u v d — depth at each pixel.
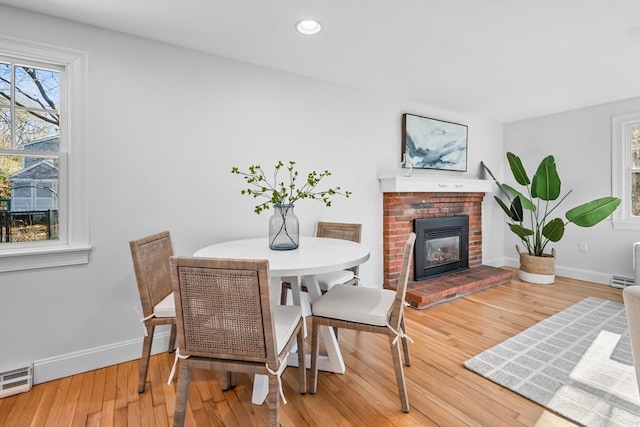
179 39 2.18
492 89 3.23
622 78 2.94
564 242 4.17
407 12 1.88
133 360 2.14
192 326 1.25
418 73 2.82
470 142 4.25
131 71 2.11
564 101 3.65
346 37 2.17
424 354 2.18
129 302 2.14
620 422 1.52
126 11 1.85
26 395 1.75
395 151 3.50
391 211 3.38
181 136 2.29
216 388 1.82
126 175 2.11
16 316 1.82
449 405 1.66
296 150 2.82
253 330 1.21
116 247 2.09
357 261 1.70
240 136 2.54
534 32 2.11
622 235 3.68
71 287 1.96
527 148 4.43
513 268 4.61
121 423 1.54
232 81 2.50
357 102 3.20
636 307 1.00
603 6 1.82
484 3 1.80
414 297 3.06
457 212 4.05
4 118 1.85
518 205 4.19
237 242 2.28
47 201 1.96
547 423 1.53
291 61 2.55
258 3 1.78
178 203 2.29
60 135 1.98
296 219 2.02
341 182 3.12
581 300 3.25
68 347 1.95
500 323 2.69
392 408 1.64
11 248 1.87
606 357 2.11
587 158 3.90
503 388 1.80
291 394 1.76
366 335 2.50
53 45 1.88
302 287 2.54
